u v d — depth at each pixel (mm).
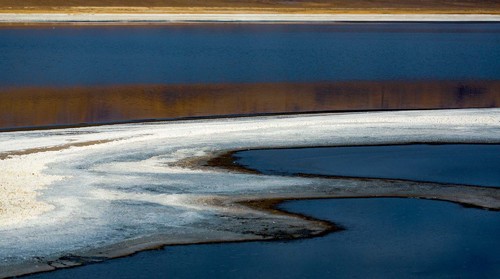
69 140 28922
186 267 16516
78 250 17156
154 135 30062
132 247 17453
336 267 16672
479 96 45312
